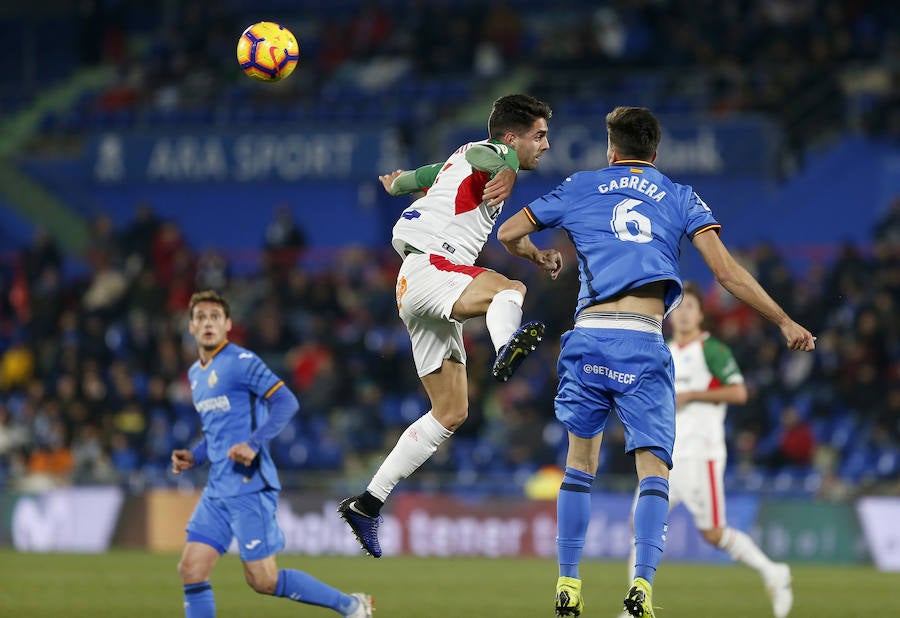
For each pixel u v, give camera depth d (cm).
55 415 6669
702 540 5309
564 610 2292
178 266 7888
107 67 10369
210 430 2658
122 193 8944
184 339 7194
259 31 2648
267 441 2608
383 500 2572
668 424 2286
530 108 2436
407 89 9031
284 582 2634
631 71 8519
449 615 3284
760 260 6419
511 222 2353
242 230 8694
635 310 2278
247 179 8556
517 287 2312
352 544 5716
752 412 5753
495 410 6719
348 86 9225
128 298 7681
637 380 2264
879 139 7538
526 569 4844
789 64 8212
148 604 3512
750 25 8412
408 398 6625
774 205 7600
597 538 5459
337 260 8125
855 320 6219
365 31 9544
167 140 8694
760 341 6091
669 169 7694
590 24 8956
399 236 2447
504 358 2161
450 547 5656
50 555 5541
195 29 9838
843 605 3503
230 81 9600
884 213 7444
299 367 6781
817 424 5906
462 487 5894
